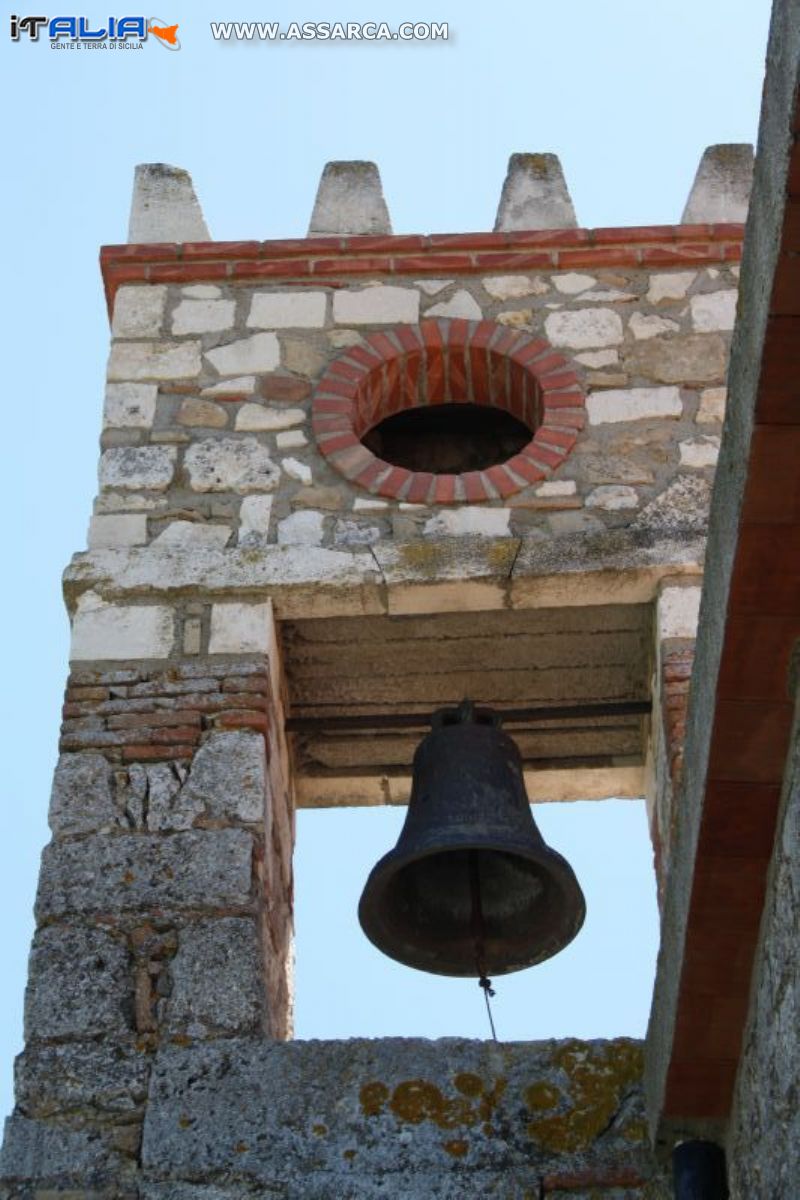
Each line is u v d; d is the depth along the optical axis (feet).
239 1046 35.37
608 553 42.55
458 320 47.29
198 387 46.16
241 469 44.60
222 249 48.47
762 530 27.14
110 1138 34.27
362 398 46.34
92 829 38.40
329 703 44.21
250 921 37.06
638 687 44.06
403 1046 35.29
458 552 42.63
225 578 42.42
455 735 39.04
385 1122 34.32
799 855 27.86
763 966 29.63
